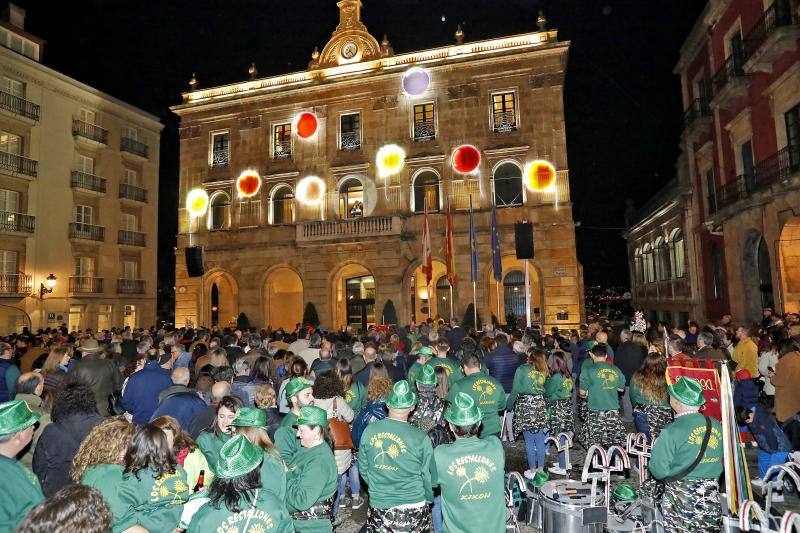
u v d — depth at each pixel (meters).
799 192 15.00
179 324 29.91
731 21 19.66
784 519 4.27
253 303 28.77
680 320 27.81
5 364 8.30
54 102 30.12
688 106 25.33
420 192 26.97
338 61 29.16
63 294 29.98
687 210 25.12
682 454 4.68
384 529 4.27
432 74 26.97
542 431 7.93
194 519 3.08
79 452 3.71
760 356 11.00
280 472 4.03
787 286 15.88
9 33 28.94
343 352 10.02
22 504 3.36
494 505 4.10
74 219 30.94
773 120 16.78
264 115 29.80
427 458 4.39
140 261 35.12
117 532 3.41
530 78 25.81
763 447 7.36
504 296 28.73
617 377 8.05
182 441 4.23
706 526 4.59
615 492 6.06
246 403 6.81
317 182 28.22
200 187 30.47
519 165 25.72
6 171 27.14
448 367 8.52
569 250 24.69
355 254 27.30
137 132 35.75
